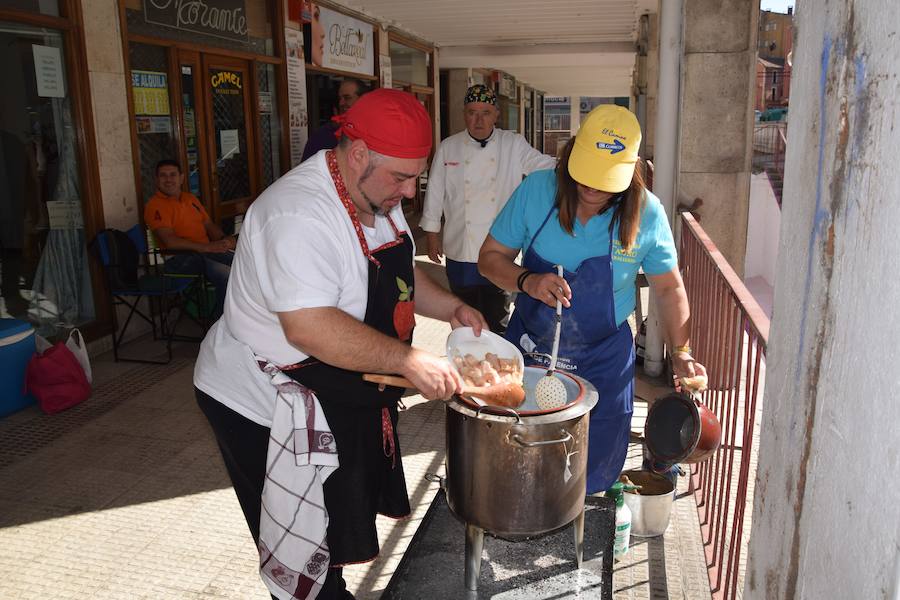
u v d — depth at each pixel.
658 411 2.55
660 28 4.85
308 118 10.15
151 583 2.95
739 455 3.81
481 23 11.48
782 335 1.42
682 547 3.09
